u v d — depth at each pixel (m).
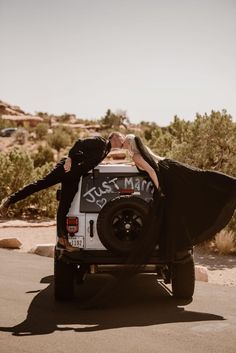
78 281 8.08
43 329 6.15
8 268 10.38
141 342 5.63
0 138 77.19
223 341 5.70
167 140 20.83
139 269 7.31
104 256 7.34
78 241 7.44
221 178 7.59
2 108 110.31
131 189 7.54
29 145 71.00
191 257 7.59
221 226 7.67
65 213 7.53
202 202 7.54
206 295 8.21
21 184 20.53
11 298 7.82
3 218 19.06
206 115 16.38
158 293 8.35
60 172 7.48
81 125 105.44
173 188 7.52
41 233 15.76
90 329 6.16
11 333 5.96
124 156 28.36
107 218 7.18
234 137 15.83
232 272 10.52
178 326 6.32
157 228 7.24
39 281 9.16
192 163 16.08
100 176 7.73
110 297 8.01
